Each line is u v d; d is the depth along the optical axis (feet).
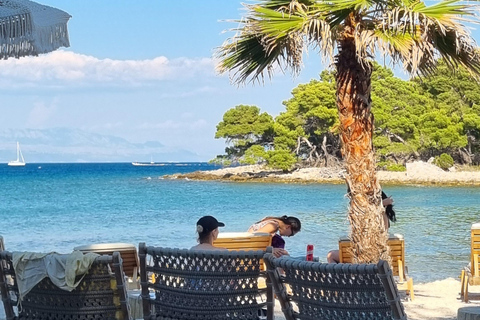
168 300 13.26
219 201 139.74
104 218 94.73
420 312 26.94
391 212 31.40
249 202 137.18
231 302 12.80
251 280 12.82
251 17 26.66
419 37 25.46
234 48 27.86
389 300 10.77
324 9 26.11
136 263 26.08
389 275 10.68
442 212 106.22
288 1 27.22
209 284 12.80
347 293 11.41
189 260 12.88
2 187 209.97
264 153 272.92
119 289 12.46
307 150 287.28
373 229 28.58
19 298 13.34
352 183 28.73
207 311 12.84
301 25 26.13
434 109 265.13
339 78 28.68
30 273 12.87
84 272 12.45
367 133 28.68
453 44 26.84
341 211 109.40
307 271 11.74
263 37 26.27
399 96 265.75
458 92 270.67
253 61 28.53
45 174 388.78
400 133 263.08
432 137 260.01
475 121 261.24
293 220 28.60
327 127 259.80
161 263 13.20
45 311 13.07
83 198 150.10
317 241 61.41
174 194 170.91
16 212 107.45
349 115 28.58
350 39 28.19
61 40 22.52
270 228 28.17
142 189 200.03
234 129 283.79
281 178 268.00
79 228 79.97
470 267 30.27
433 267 44.70
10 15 20.86
